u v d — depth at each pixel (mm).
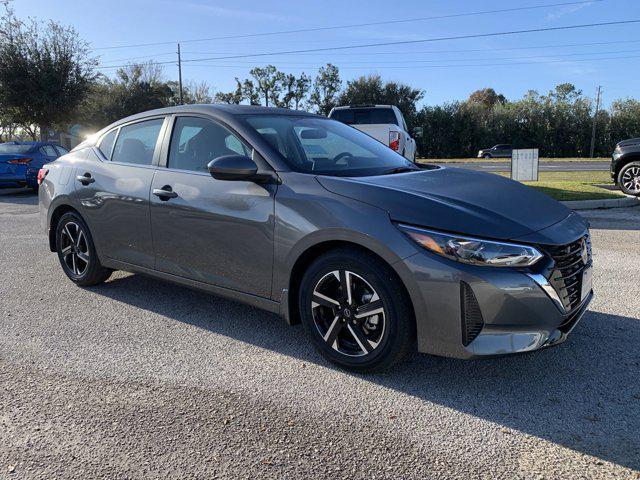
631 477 2131
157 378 3010
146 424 2531
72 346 3467
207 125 3715
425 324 2703
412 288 2691
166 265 3840
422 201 2826
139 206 3912
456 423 2541
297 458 2270
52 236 4910
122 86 47438
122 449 2332
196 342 3535
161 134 3990
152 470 2188
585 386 2896
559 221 2967
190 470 2188
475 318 2635
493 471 2178
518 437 2424
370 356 2916
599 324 3773
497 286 2574
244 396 2803
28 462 2242
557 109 52812
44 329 3764
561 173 18922
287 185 3160
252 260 3293
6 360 3252
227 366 3168
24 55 24969
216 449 2334
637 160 10922
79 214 4523
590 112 52719
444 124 53562
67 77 25906
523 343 2623
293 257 3086
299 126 3865
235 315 4051
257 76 60031
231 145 3531
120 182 4090
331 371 3096
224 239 3406
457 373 3064
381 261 2811
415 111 57719
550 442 2383
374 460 2256
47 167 4996
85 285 4727
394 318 2793
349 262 2893
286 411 2650
